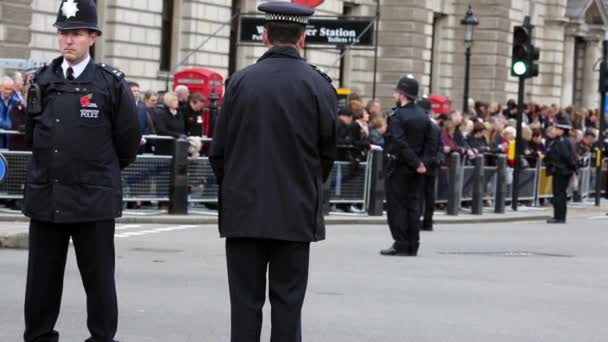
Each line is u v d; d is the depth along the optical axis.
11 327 19.05
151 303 21.67
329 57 82.00
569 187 65.94
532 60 54.56
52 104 15.77
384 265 29.33
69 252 28.28
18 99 37.72
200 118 42.66
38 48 55.97
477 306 23.06
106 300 16.03
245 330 14.36
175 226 37.88
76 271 25.28
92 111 15.76
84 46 15.76
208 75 54.78
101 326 16.05
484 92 97.06
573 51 115.75
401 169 31.56
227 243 14.54
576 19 113.50
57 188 15.67
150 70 63.84
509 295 24.83
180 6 66.19
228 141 14.41
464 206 52.78
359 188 45.53
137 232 35.16
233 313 14.42
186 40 66.44
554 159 49.81
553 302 24.11
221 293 23.17
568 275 29.16
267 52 14.55
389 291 24.55
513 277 28.14
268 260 14.59
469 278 27.48
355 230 39.78
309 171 14.39
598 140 65.69
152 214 39.97
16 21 53.38
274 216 14.17
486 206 54.88
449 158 49.84
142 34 63.03
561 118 70.81
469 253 33.72
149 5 63.38
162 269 26.56
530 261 32.22
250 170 14.23
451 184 49.72
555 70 111.31
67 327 19.20
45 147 15.73
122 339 18.36
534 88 109.25
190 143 41.28
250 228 14.16
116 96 15.91
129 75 62.34
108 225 15.99
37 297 16.16
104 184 15.86
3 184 37.16
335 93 14.66
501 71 97.69
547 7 110.31
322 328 19.94
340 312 21.61
